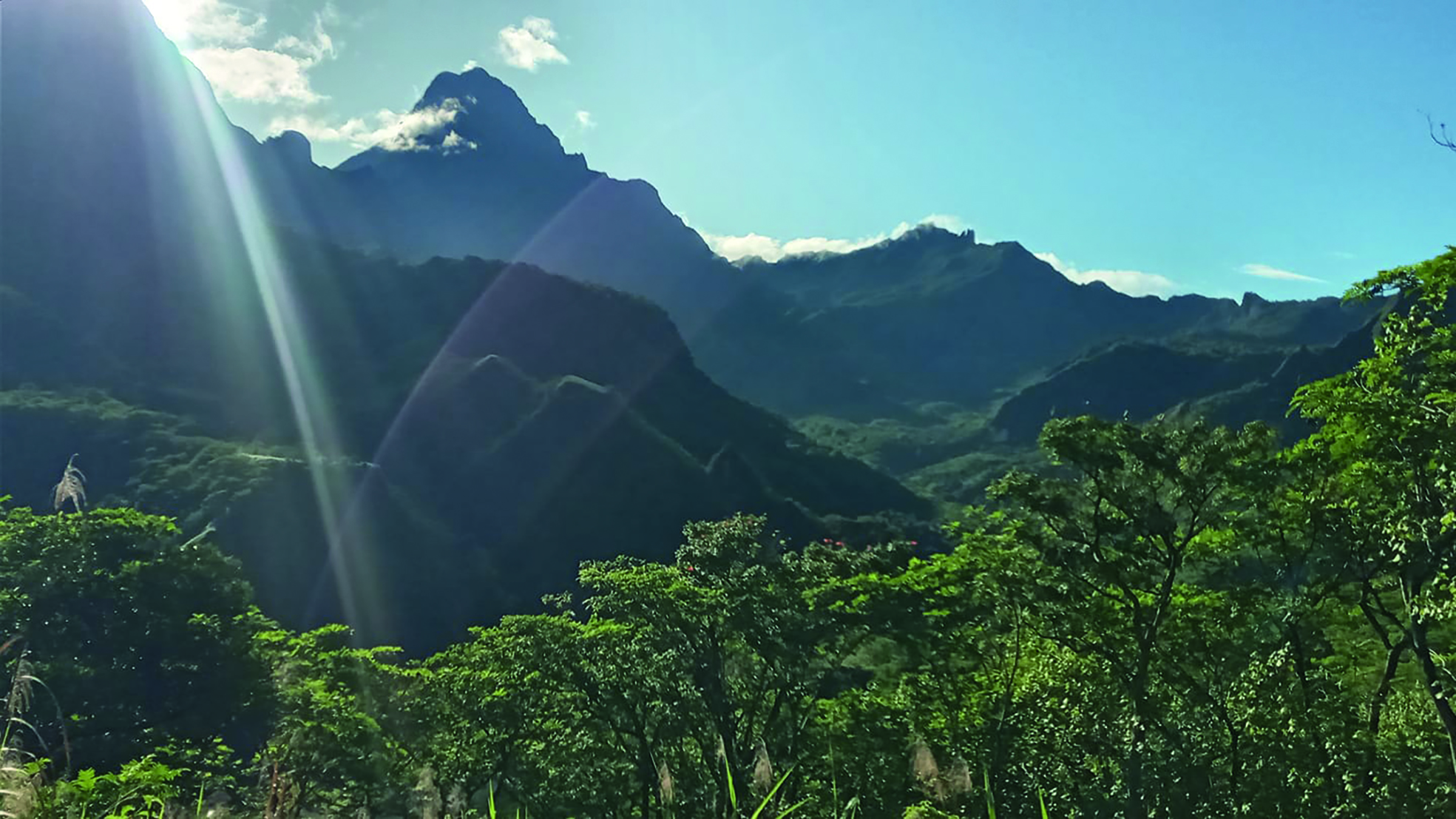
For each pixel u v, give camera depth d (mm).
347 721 25750
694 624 23250
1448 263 12977
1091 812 17234
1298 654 17141
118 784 11469
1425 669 14000
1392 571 16047
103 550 29141
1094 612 19297
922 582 21656
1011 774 18875
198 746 25766
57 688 23328
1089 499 19047
